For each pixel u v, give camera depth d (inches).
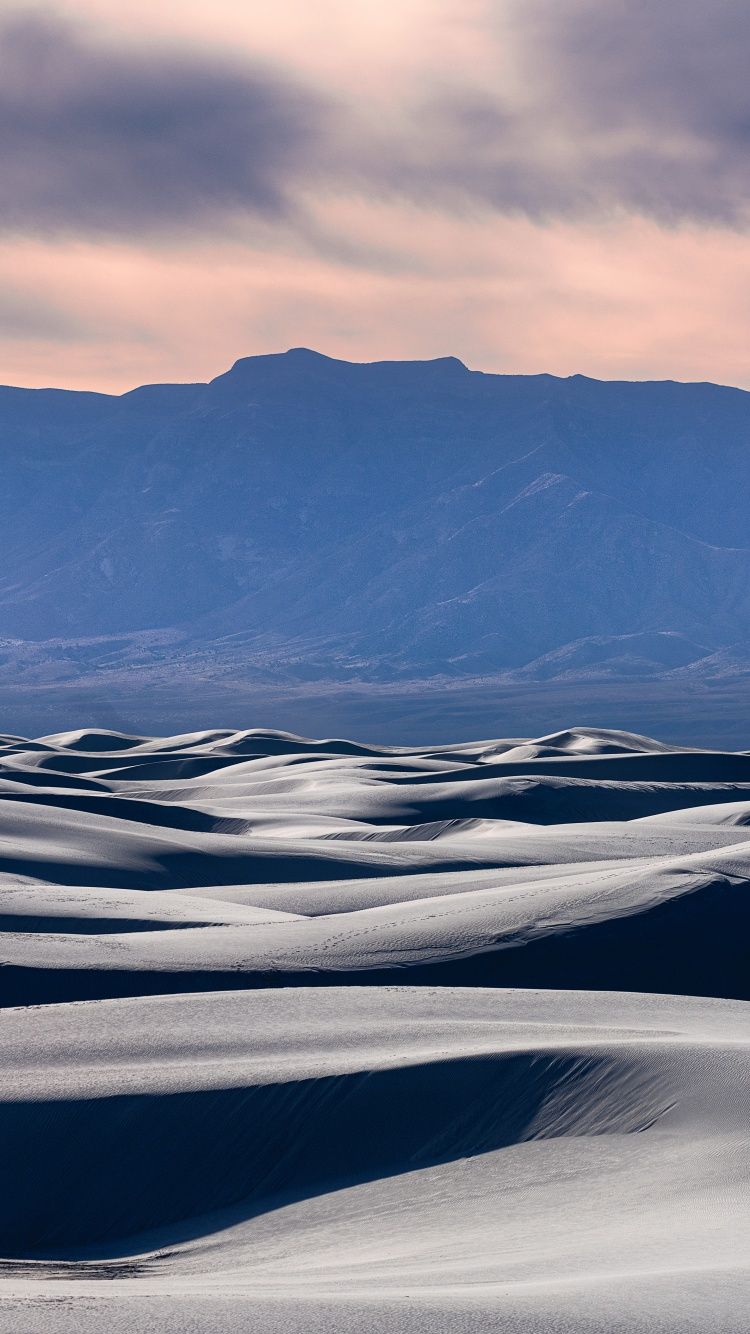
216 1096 1811.0
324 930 3380.9
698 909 3575.3
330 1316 998.4
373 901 4040.4
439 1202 1576.0
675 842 5561.0
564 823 7180.1
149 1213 1680.6
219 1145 1753.2
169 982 2869.1
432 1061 1863.9
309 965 3080.7
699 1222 1328.7
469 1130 1750.7
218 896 4124.0
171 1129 1768.0
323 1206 1631.4
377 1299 1050.7
